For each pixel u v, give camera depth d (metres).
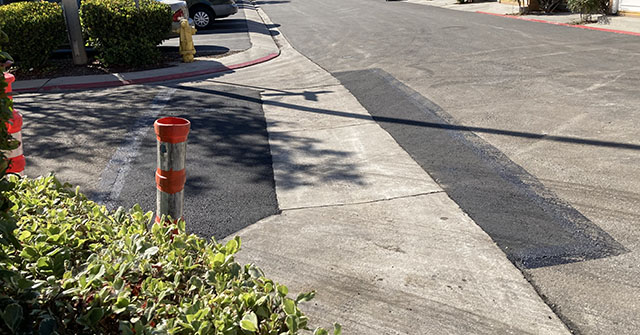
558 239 4.94
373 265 4.69
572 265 4.52
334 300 4.22
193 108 10.20
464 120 8.66
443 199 5.91
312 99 10.66
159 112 9.95
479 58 13.80
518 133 7.90
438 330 3.82
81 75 13.56
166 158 3.51
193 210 5.90
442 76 11.94
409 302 4.16
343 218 5.61
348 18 25.25
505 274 4.45
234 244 2.71
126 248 2.64
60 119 9.59
